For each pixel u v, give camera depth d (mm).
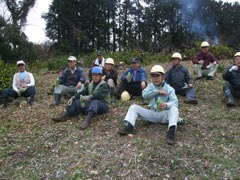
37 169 3104
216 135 3436
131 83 4738
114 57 9211
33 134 3826
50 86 6609
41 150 3436
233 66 4273
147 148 3201
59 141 3559
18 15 16266
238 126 3623
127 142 3340
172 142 3227
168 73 4684
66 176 2926
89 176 2889
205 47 5586
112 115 4086
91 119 3857
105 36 21391
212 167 2873
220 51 8680
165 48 13062
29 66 10602
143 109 3580
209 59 5629
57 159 3219
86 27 21062
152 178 2793
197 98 4676
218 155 3049
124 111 4207
